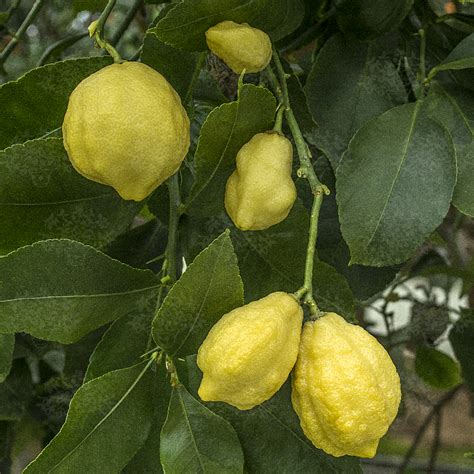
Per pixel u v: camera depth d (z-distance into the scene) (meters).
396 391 0.57
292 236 0.69
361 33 0.75
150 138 0.58
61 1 1.49
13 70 1.68
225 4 0.63
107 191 0.66
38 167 0.63
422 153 0.66
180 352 0.62
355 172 0.66
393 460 1.65
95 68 0.65
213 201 0.67
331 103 0.74
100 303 0.63
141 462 0.65
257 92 0.62
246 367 0.55
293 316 0.57
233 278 0.59
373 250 0.64
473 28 0.78
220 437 0.62
